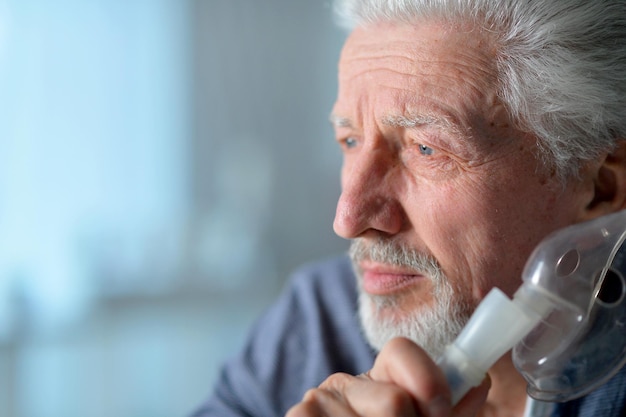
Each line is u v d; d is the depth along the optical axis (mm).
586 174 781
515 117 739
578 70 740
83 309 2139
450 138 735
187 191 2234
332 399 545
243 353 1195
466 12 739
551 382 601
